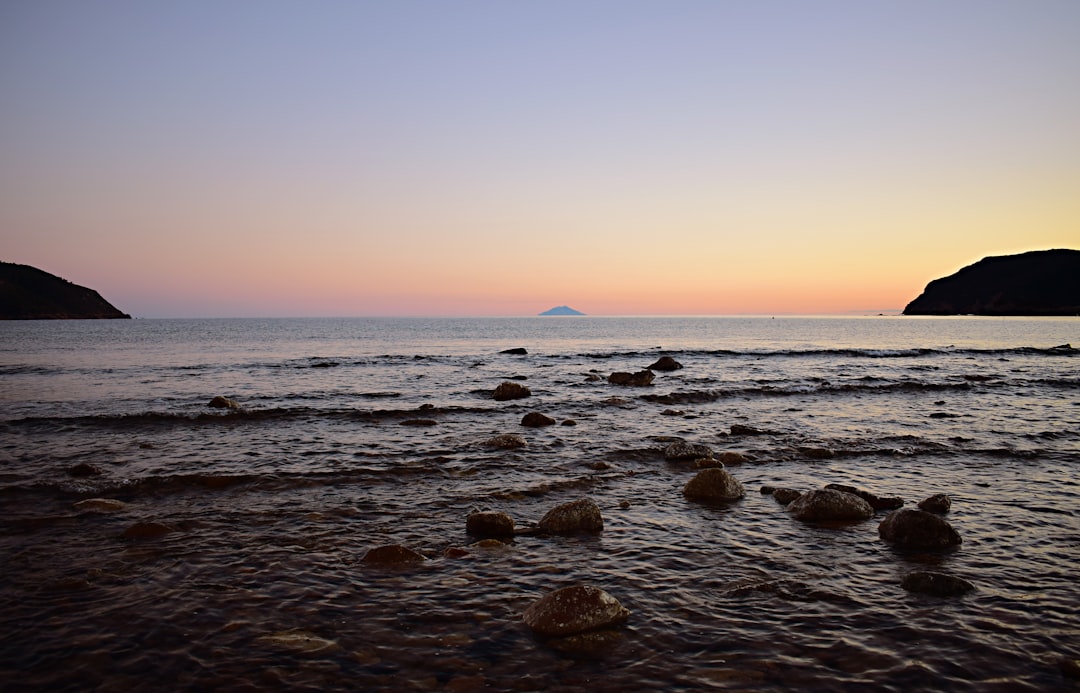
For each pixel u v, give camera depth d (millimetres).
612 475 11367
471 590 6371
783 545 7793
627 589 6395
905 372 32719
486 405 20234
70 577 6562
